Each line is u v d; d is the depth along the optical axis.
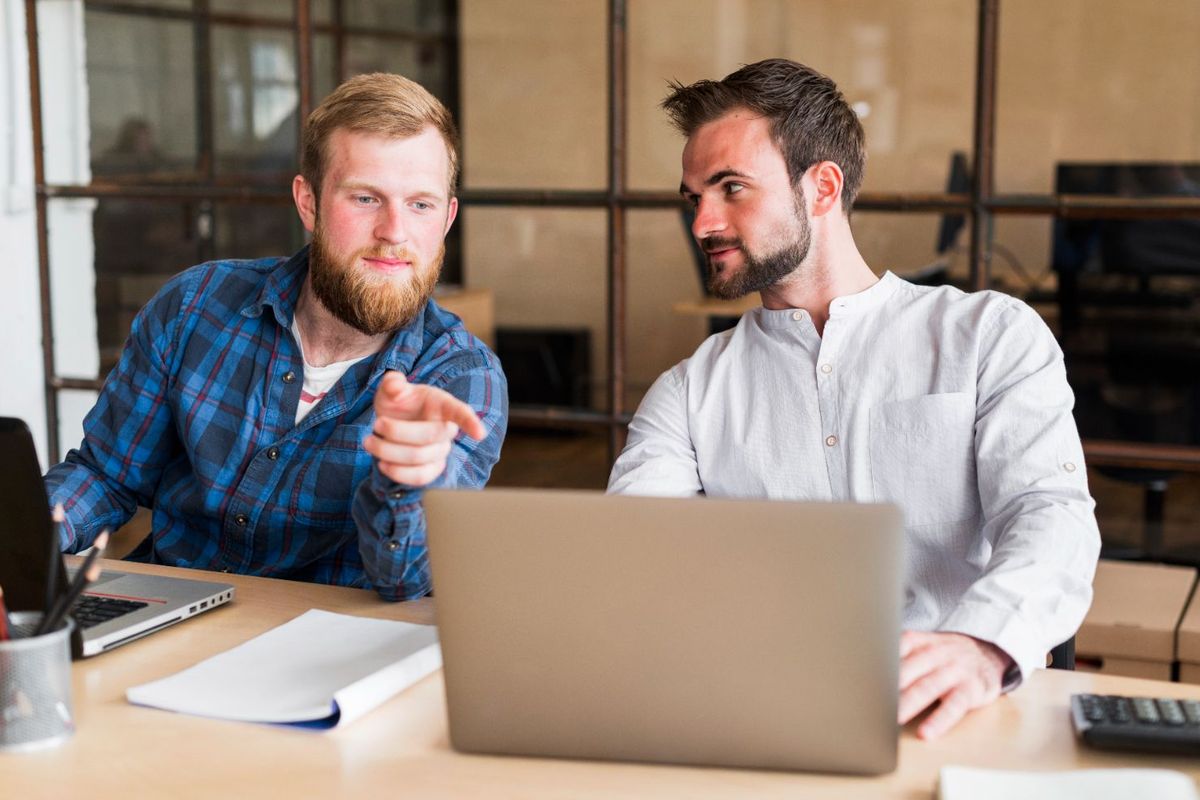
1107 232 5.06
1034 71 6.94
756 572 1.01
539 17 7.39
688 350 7.13
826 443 1.70
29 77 3.42
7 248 3.41
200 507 1.79
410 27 7.29
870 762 1.03
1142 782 0.96
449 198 1.71
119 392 1.84
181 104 5.51
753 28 7.19
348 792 1.03
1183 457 2.64
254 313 1.78
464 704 1.08
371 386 1.71
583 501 1.03
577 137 7.42
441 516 1.05
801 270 1.70
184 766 1.07
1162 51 6.75
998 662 1.21
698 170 1.68
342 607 1.49
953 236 6.16
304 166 1.70
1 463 1.25
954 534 1.66
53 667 1.11
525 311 7.55
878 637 1.01
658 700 1.05
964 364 1.65
